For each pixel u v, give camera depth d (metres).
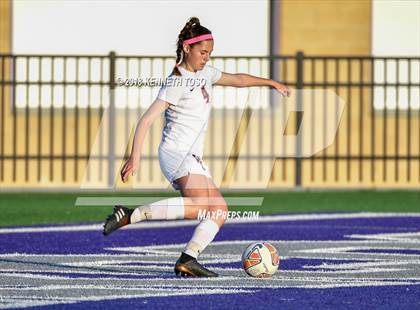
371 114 57.53
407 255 32.44
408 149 55.94
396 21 58.66
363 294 25.09
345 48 57.84
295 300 24.25
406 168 57.94
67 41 57.84
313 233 38.12
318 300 24.27
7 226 39.62
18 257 31.56
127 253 32.75
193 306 23.47
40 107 54.38
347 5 57.81
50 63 57.47
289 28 57.50
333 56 55.47
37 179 56.53
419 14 58.91
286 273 28.50
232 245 34.75
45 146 56.69
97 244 34.78
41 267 29.58
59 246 34.12
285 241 35.84
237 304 23.72
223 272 28.69
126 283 26.69
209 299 24.31
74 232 37.84
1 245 34.19
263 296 24.73
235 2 58.06
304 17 57.50
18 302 23.83
